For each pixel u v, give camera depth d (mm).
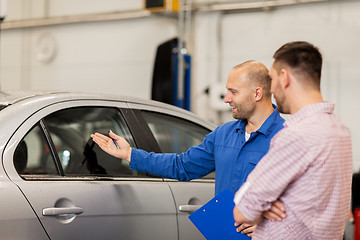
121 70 8391
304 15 7152
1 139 1939
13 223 1827
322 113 1500
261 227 1569
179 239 2426
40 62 8945
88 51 8594
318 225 1479
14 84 9156
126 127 2467
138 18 8242
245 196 1499
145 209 2289
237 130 1957
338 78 6941
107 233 2131
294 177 1457
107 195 2160
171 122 2773
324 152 1438
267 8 7340
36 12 8938
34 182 1954
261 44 7449
